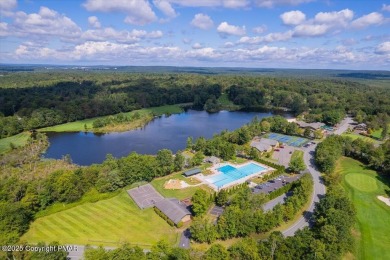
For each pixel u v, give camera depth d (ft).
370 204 403.54
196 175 496.64
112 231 331.57
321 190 439.63
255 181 474.90
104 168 439.22
